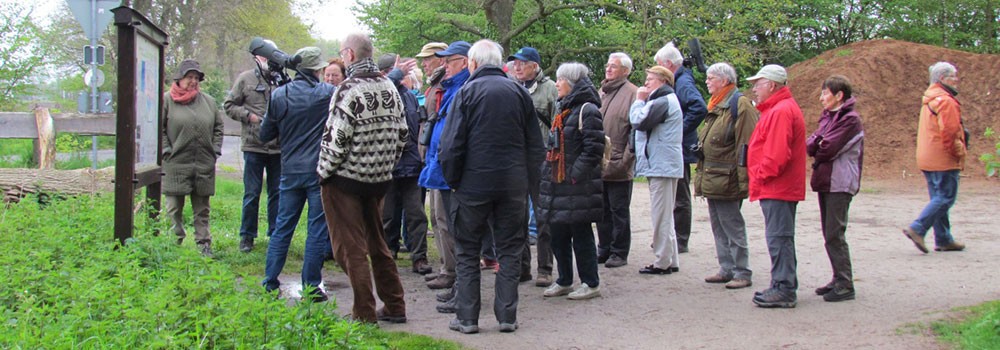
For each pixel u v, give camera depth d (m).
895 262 7.46
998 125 17.75
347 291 6.55
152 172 6.62
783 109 5.68
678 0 20.89
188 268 5.14
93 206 7.86
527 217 5.36
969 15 25.69
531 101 5.27
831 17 25.81
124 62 5.87
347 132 4.97
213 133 7.61
